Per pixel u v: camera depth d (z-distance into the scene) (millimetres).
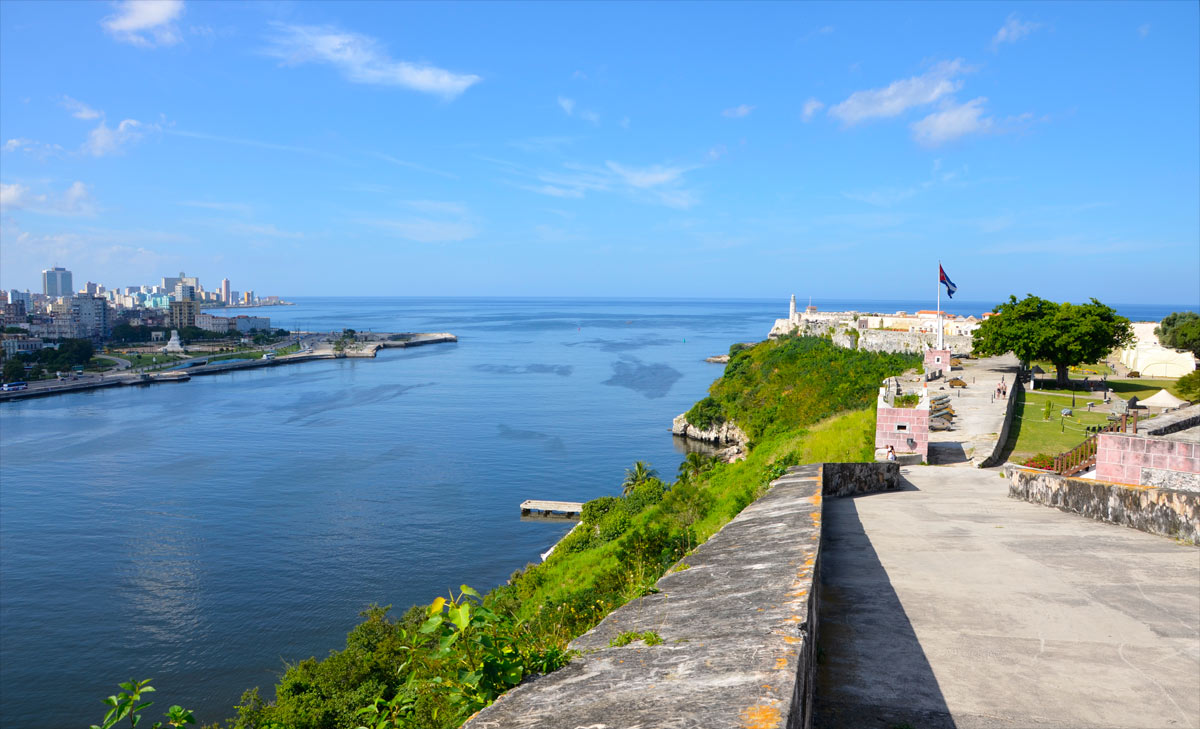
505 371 191125
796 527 8586
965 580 10008
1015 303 67062
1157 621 8289
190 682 44062
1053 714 6078
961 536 12898
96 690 43531
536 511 73812
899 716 6035
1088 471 21547
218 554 63000
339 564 60500
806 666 4578
